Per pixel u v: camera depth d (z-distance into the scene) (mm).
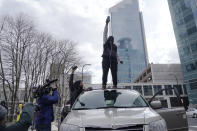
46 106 4273
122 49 146750
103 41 5176
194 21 47625
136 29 157000
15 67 23938
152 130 2572
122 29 155000
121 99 3871
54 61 29734
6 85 25250
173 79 74062
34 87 4551
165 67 75938
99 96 4086
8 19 23828
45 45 28234
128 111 3121
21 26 24625
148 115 2852
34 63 26422
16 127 2281
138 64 143625
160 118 2840
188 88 48812
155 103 3877
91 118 2811
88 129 2582
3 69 23312
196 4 47062
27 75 25500
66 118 3133
